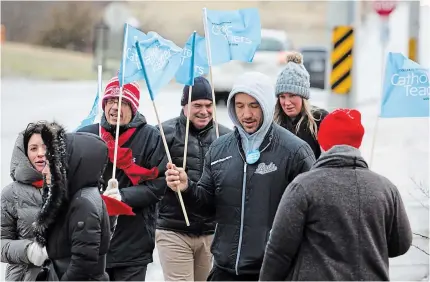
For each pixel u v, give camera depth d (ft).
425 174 90.48
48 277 38.91
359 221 35.29
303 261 35.53
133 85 49.93
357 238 35.17
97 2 287.89
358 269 34.99
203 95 52.54
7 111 151.84
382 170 92.73
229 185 42.98
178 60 47.62
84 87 209.05
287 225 35.42
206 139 53.62
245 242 42.42
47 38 286.87
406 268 62.80
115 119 49.62
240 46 54.24
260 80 42.57
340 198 35.40
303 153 42.60
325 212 35.29
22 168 43.68
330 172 35.94
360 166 36.35
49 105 164.25
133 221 48.96
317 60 195.93
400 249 36.99
